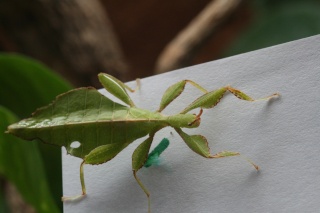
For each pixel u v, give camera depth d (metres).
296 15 0.63
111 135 0.38
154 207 0.38
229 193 0.36
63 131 0.38
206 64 0.38
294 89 0.36
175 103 0.39
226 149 0.37
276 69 0.37
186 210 0.37
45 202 0.46
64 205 0.40
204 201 0.37
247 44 0.63
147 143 0.38
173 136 0.38
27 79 0.47
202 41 0.63
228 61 0.38
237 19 0.77
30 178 0.45
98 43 0.59
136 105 0.39
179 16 0.81
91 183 0.39
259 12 0.70
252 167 0.36
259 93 0.37
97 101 0.38
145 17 0.81
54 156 0.48
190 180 0.37
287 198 0.35
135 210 0.38
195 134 0.38
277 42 0.62
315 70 0.36
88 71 0.59
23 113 0.49
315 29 0.62
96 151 0.38
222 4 0.62
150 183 0.38
